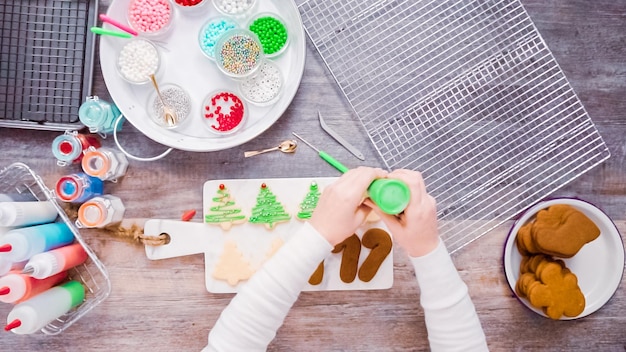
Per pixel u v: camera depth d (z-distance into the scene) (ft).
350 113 4.14
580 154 4.18
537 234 3.85
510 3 4.11
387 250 4.03
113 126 3.97
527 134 4.15
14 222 3.60
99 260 4.01
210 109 4.00
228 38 3.93
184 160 4.15
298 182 4.09
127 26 3.95
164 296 4.17
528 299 3.97
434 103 4.15
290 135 4.15
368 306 4.19
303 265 3.33
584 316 4.14
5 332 4.14
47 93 3.97
